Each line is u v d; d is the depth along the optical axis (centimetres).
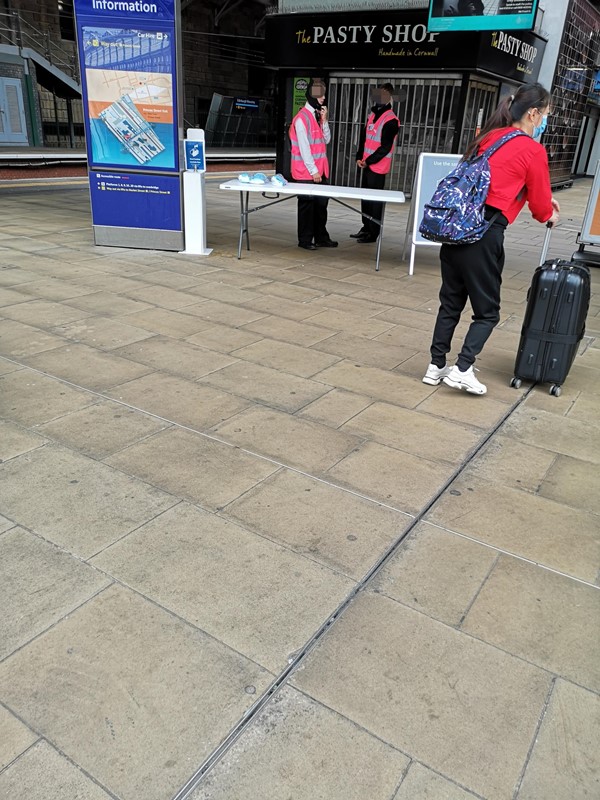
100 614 205
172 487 275
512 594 225
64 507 258
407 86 1357
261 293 580
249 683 183
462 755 166
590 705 183
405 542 249
